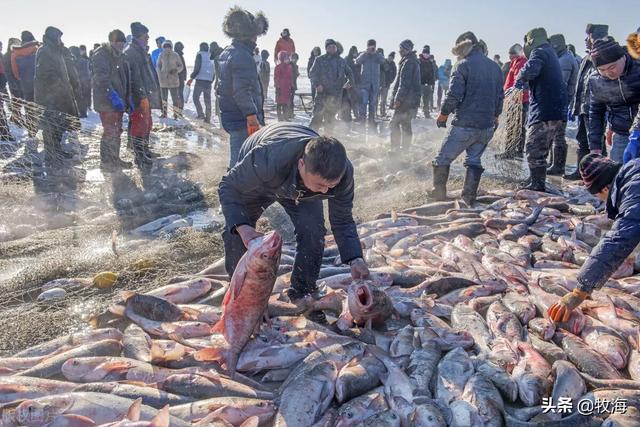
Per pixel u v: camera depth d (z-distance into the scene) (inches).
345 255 158.9
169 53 609.3
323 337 147.9
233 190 146.3
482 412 124.2
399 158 450.3
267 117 703.7
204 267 223.3
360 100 609.0
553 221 273.4
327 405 126.3
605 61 231.8
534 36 316.5
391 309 166.9
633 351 152.3
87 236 252.8
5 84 484.7
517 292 191.6
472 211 289.0
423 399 125.6
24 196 311.6
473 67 283.1
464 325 168.2
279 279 188.1
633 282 194.2
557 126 324.8
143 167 388.8
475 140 299.0
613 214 149.9
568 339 157.1
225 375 137.3
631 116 251.3
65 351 145.7
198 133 553.0
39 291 199.3
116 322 171.0
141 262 215.3
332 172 122.1
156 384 130.3
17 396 124.4
